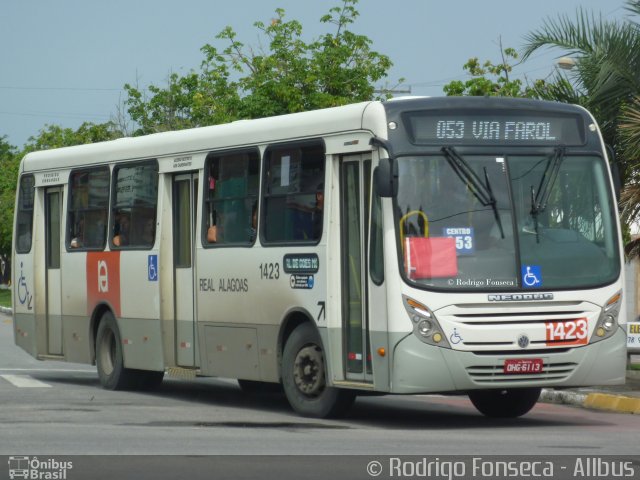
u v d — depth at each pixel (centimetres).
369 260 1633
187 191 2056
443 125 1638
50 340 2469
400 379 1584
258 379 1852
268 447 1389
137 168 2184
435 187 1617
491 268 1611
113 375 2245
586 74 2416
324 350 1709
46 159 2494
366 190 1656
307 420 1722
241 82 4144
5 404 1934
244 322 1878
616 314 1670
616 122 2395
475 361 1592
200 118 4322
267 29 4125
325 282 1705
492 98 1670
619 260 1688
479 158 1641
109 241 2256
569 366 1638
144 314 2144
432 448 1388
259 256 1844
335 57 4069
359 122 1658
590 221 1681
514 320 1608
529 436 1541
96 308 2300
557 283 1638
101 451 1348
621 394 2062
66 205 2408
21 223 2577
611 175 1725
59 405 1928
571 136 1697
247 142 1891
